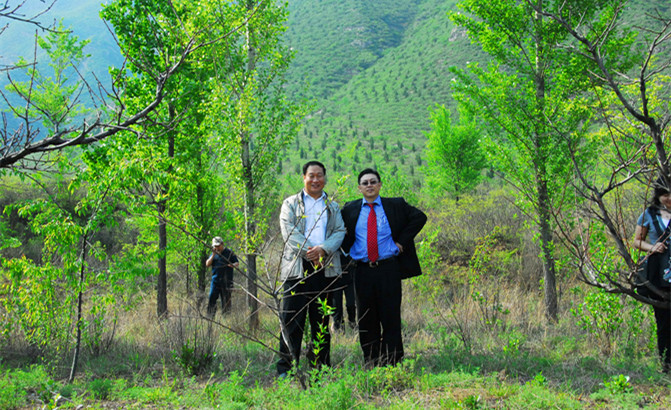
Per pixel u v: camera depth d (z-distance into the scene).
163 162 6.05
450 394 3.85
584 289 8.11
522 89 7.64
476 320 6.51
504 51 7.70
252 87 7.72
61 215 5.32
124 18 7.38
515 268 10.61
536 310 7.68
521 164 7.51
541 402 3.56
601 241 4.89
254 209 7.70
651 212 4.45
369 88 195.00
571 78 6.98
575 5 6.90
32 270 5.33
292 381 4.56
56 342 5.82
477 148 25.03
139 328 7.40
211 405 4.01
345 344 6.08
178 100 7.02
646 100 2.95
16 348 6.12
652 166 3.11
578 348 5.39
